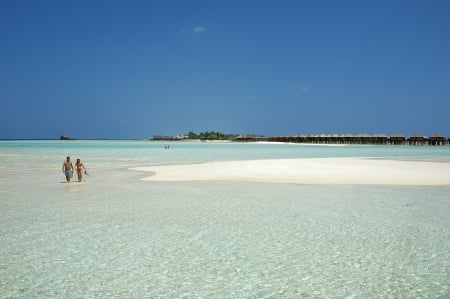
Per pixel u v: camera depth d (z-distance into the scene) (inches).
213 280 286.0
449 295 260.5
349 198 619.2
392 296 259.6
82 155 2022.6
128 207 543.8
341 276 291.6
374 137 4975.4
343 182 824.9
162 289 271.1
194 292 266.5
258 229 421.7
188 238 387.9
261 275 294.5
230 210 522.9
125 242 374.6
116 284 279.1
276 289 270.8
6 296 259.9
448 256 333.4
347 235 397.1
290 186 762.8
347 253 341.4
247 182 824.3
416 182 826.2
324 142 5713.6
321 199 610.2
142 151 2652.6
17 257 332.2
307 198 620.4
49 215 490.3
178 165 1288.1
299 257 331.9
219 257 332.8
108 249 353.7
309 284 278.5
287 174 984.9
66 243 371.2
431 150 2933.1
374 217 479.5
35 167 1216.8
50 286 275.6
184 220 463.8
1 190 709.9
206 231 413.7
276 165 1267.2
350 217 479.2
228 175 962.1
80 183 813.9
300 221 458.6
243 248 356.2
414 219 467.8
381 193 673.0
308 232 409.7
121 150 2822.3
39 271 302.0
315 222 453.4
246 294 263.4
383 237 390.0
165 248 356.5
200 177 921.5
